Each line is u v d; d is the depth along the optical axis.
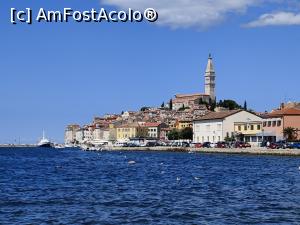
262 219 40.19
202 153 192.88
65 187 64.44
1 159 170.50
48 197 53.47
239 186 65.88
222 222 39.03
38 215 42.00
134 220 39.88
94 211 43.97
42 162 144.12
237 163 122.06
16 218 40.69
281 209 45.06
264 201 50.34
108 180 75.88
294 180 74.75
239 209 45.06
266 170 96.50
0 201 50.25
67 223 38.69
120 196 54.47
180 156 174.25
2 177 82.12
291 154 148.75
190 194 56.53
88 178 80.00
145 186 65.94
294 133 191.88
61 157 189.38
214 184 68.75
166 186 66.06
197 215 42.03
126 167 112.88
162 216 41.59
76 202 49.53
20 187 64.50
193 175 85.69
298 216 41.53
